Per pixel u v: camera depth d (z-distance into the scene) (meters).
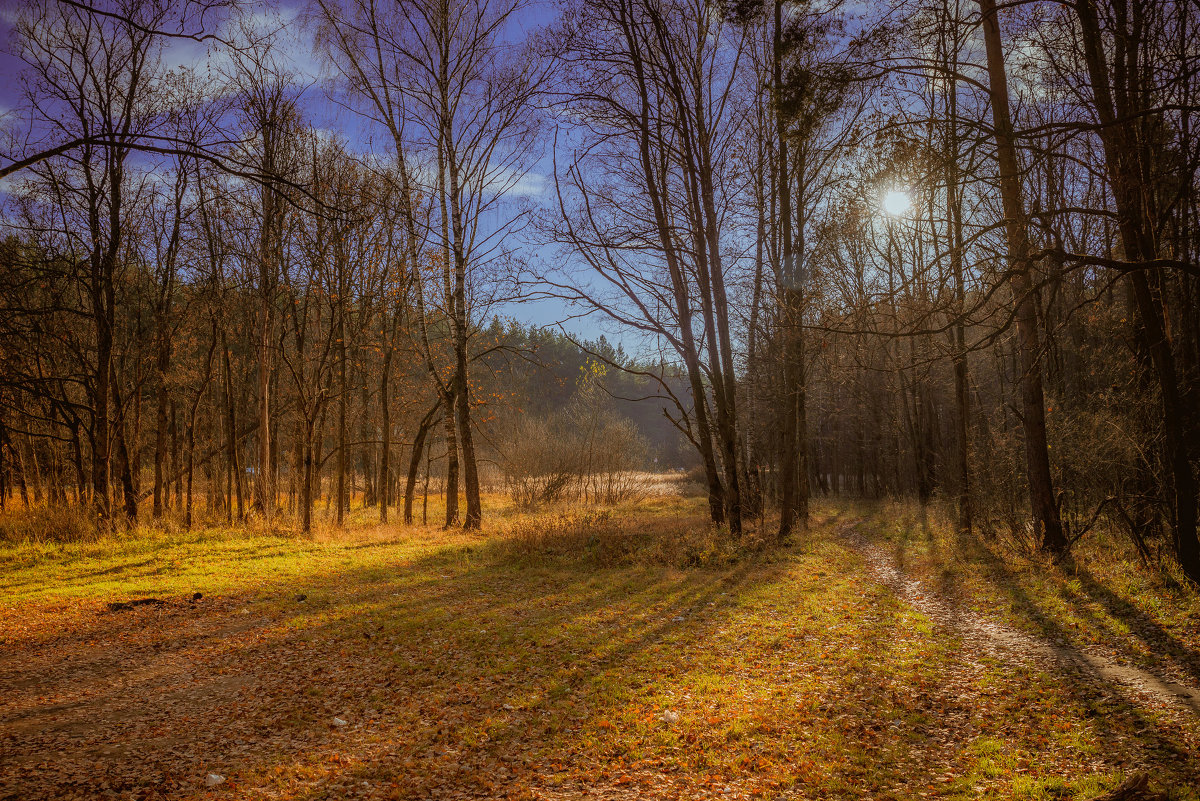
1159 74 10.29
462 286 24.45
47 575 15.05
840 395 36.44
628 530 19.23
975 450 19.94
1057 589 11.00
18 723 6.94
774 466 33.69
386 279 23.98
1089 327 15.73
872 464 40.56
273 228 23.33
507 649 9.19
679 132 17.97
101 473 21.58
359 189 21.39
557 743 6.23
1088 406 15.12
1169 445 10.18
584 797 5.24
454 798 5.26
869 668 8.04
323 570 15.65
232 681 8.21
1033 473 13.77
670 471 63.84
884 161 9.00
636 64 17.30
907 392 31.33
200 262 24.12
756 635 9.52
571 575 14.73
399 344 28.23
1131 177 9.92
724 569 15.05
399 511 31.80
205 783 5.52
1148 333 10.19
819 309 12.56
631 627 10.20
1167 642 8.02
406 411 32.03
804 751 5.96
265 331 24.73
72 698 7.68
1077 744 5.73
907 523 22.92
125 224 22.59
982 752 5.78
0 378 14.37
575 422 41.12
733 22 16.08
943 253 8.33
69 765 5.91
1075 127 7.68
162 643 9.82
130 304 26.48
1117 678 7.16
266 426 24.53
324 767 5.84
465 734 6.48
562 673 8.15
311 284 23.27
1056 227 16.27
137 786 5.48
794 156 19.36
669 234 18.48
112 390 22.42
